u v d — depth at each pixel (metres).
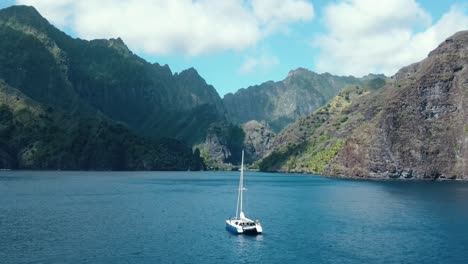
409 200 176.25
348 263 82.56
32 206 149.62
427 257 86.19
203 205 162.00
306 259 85.12
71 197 180.88
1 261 80.88
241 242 98.31
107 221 122.38
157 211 143.75
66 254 86.12
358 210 148.12
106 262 81.62
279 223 122.19
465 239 101.31
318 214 139.00
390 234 106.94
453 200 175.50
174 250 90.75
